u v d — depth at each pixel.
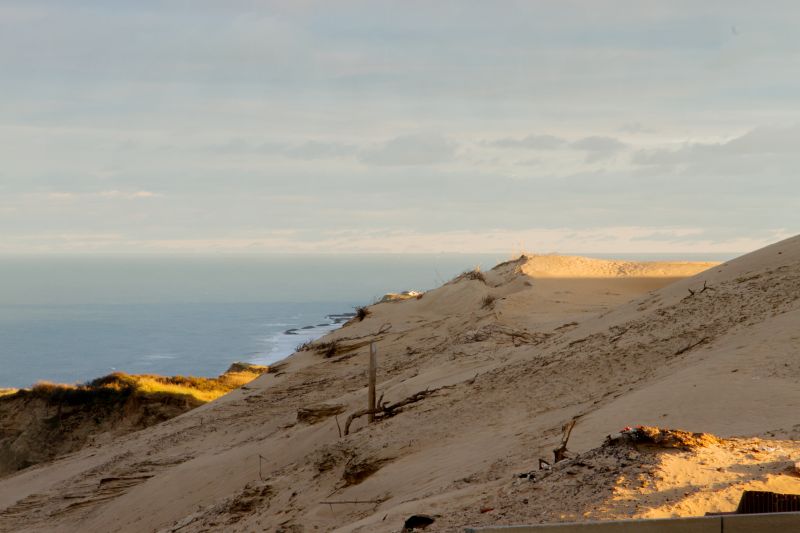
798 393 14.99
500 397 22.25
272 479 21.70
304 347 51.62
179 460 34.28
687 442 11.40
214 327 190.88
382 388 31.17
